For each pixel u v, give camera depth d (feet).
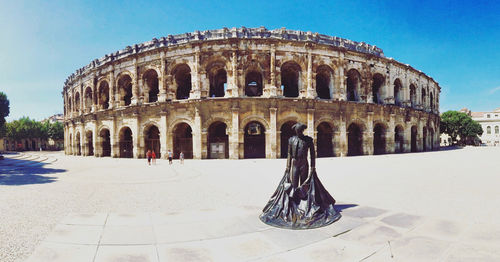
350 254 18.34
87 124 151.43
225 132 129.08
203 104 113.70
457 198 35.24
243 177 58.65
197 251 19.26
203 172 68.85
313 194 26.73
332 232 22.61
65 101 187.52
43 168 81.76
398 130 147.74
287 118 114.32
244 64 114.73
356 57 129.80
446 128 277.64
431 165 78.74
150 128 129.70
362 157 114.62
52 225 25.55
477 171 63.16
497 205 31.32
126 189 45.29
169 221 26.43
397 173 61.52
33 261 17.63
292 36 119.96
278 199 26.84
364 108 128.26
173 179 56.54
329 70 124.36
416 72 160.25
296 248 19.54
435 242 20.18
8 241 21.42
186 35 121.39
